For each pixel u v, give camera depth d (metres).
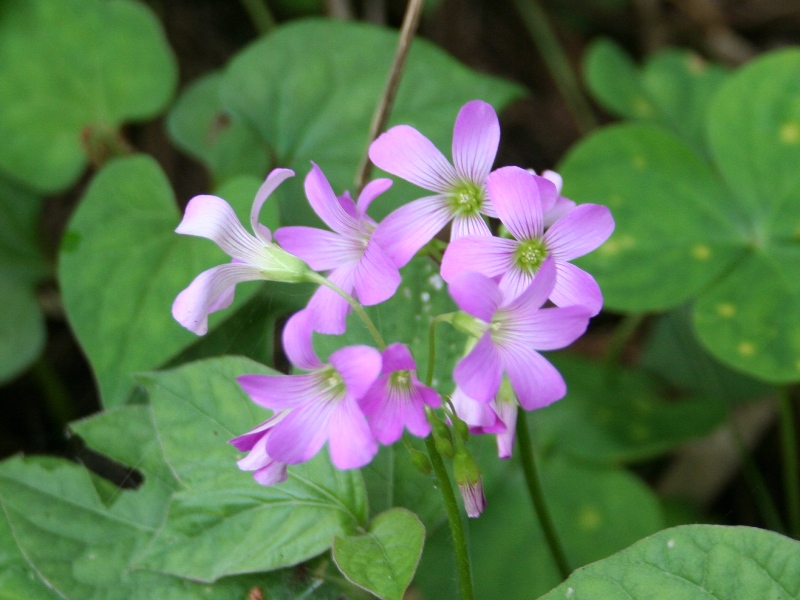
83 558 0.25
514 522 0.28
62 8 0.32
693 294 0.29
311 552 0.24
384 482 0.25
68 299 0.27
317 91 0.30
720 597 0.23
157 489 0.25
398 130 0.23
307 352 0.21
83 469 0.25
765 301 0.28
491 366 0.21
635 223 0.30
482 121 0.22
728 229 0.30
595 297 0.22
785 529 0.32
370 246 0.22
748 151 0.31
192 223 0.22
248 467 0.22
